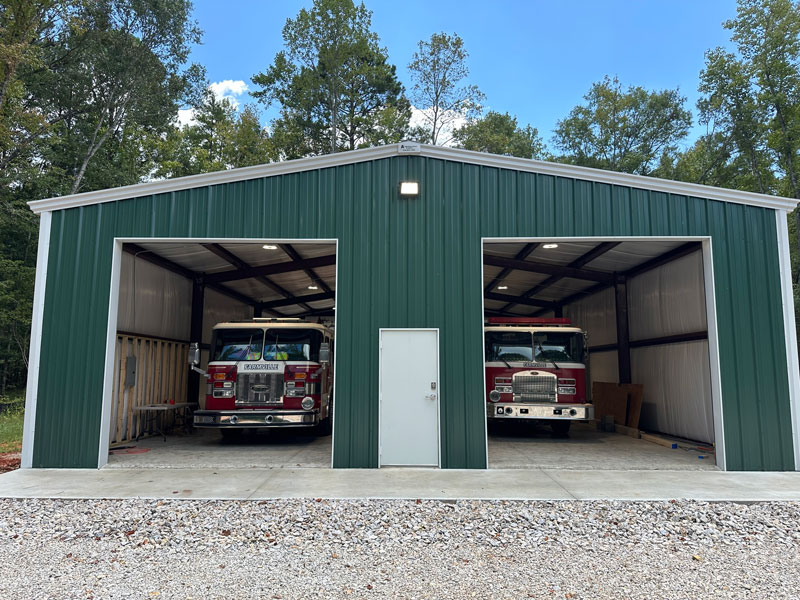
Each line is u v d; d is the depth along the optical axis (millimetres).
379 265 8461
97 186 25391
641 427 12828
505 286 15414
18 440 12188
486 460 8109
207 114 36969
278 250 10781
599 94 35406
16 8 18062
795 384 8211
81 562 4543
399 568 4445
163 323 11656
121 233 8453
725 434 8109
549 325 11875
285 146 33250
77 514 5832
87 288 8336
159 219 8492
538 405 11117
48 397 8125
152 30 25859
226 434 11555
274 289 15086
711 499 6422
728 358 8242
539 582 4164
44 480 7312
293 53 32938
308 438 11773
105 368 8180
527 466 8398
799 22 24406
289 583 4121
